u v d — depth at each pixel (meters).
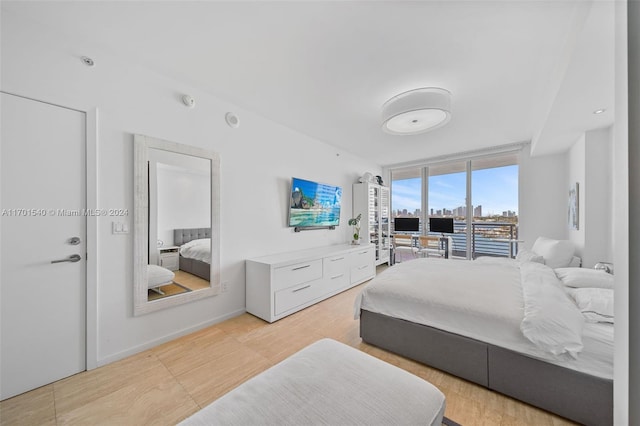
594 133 2.86
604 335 1.40
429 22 1.63
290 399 0.96
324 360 1.20
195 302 2.55
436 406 1.00
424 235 5.54
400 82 2.35
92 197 1.92
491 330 1.66
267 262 2.81
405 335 2.04
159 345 2.27
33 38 1.69
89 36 1.81
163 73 2.28
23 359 1.66
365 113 3.08
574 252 3.13
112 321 2.02
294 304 3.01
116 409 1.53
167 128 2.34
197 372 1.89
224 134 2.79
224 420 0.88
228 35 1.79
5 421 1.44
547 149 3.72
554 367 1.45
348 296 3.64
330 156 4.47
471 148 4.61
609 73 1.78
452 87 2.42
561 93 2.07
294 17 1.61
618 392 0.64
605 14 1.28
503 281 2.22
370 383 1.05
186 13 1.59
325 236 4.39
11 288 1.62
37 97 1.70
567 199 3.84
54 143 1.77
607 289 1.78
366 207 4.95
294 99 2.72
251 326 2.65
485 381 1.67
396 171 6.05
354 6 1.52
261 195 3.23
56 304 1.77
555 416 1.46
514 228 4.52
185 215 2.47
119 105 2.06
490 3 1.48
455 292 1.97
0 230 1.59
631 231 0.60
